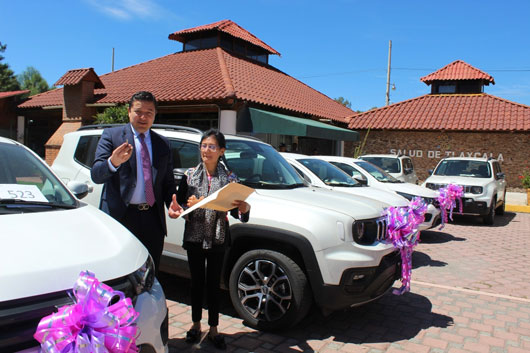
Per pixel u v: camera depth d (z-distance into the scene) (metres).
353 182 7.98
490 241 9.12
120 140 3.28
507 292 5.63
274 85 18.34
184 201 3.60
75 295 1.91
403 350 3.80
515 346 3.96
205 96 13.47
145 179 3.35
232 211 3.52
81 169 5.31
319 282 3.73
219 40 19.56
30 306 1.96
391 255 4.27
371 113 22.69
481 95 22.84
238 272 4.10
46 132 20.86
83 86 16.42
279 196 4.23
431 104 22.80
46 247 2.29
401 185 9.25
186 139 4.84
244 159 4.81
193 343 3.71
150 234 3.40
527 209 14.50
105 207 3.35
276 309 4.05
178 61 18.97
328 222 3.82
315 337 3.99
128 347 1.87
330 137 14.99
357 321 4.44
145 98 3.24
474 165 12.25
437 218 8.29
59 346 1.79
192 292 3.67
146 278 2.58
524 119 19.72
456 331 4.27
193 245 3.53
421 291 5.52
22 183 3.21
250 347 3.71
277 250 4.01
